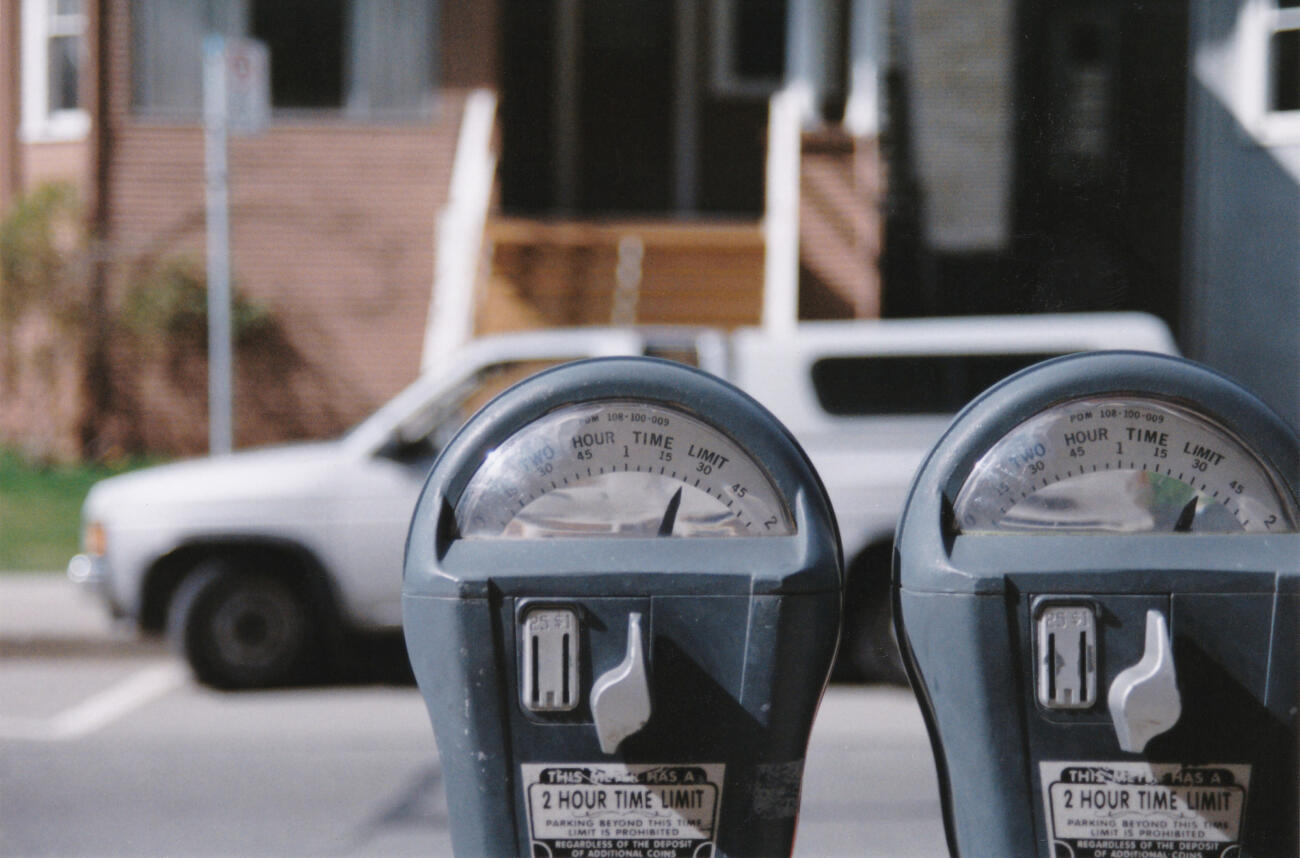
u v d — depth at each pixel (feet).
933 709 6.53
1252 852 6.31
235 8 32.37
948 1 30.60
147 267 31.83
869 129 31.32
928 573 6.33
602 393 6.46
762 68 36.58
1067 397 6.39
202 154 32.12
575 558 6.34
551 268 30.30
